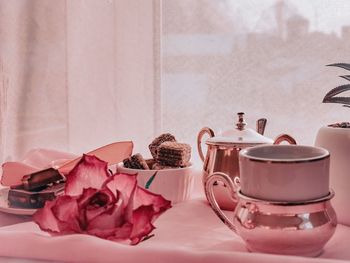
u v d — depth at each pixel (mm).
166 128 1074
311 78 993
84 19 1094
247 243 554
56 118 1138
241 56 1023
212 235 634
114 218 569
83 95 1112
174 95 1064
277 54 1004
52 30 1117
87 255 517
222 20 1026
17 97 1141
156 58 1061
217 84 1042
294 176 521
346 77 714
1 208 730
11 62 1134
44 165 914
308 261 473
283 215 523
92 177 608
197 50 1046
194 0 1035
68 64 1113
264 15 1003
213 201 606
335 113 989
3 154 1134
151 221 583
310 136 1007
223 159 733
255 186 537
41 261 540
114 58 1085
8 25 1127
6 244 545
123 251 508
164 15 1051
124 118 1092
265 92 1020
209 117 1053
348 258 546
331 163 648
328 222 533
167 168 779
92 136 1117
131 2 1062
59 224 562
